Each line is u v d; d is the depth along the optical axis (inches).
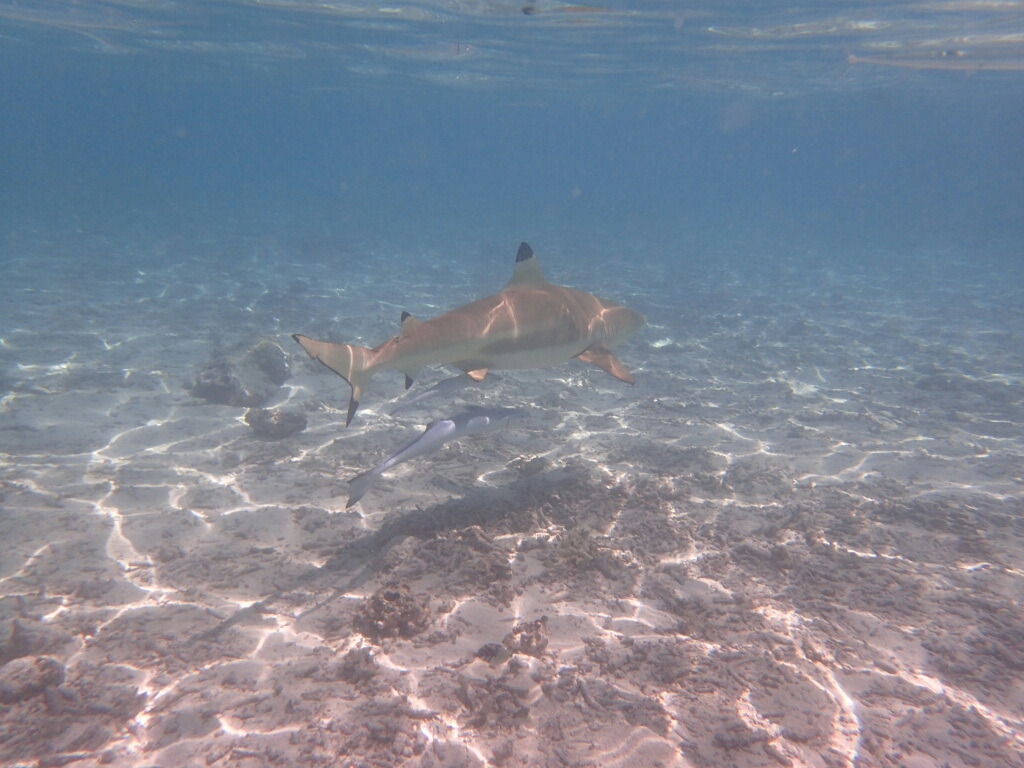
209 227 1455.5
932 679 157.1
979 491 279.6
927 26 780.0
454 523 232.4
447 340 206.7
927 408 427.8
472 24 909.2
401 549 212.4
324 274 938.1
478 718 141.4
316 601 190.5
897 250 1488.7
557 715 143.8
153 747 135.7
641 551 221.5
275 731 139.2
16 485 270.1
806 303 840.3
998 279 1047.6
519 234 1630.2
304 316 653.9
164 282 804.0
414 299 772.6
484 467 300.8
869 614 184.9
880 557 218.1
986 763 131.8
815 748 135.3
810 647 168.6
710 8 744.3
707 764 130.6
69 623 180.4
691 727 140.4
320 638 173.0
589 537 220.5
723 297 855.1
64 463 298.8
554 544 223.5
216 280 844.0
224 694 150.9
